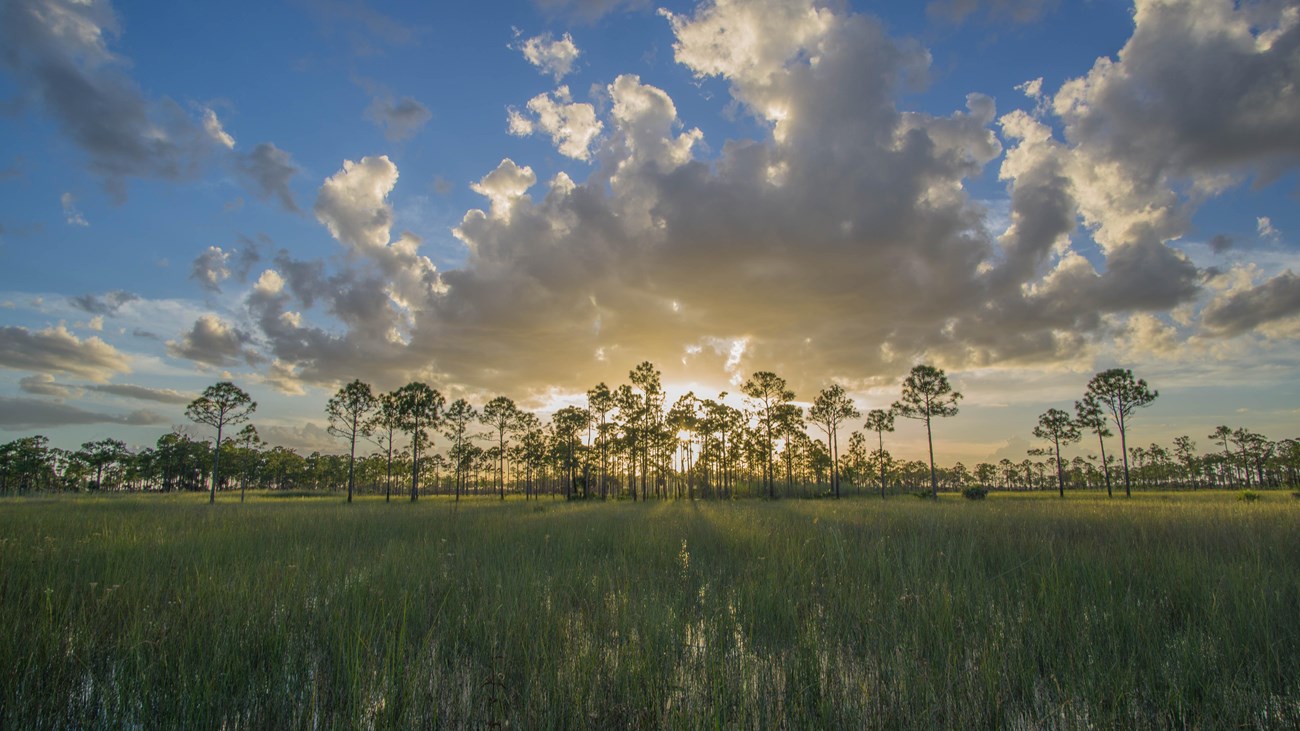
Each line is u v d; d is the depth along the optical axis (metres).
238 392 41.25
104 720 3.66
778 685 4.29
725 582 7.55
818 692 4.07
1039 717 3.85
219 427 40.31
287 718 3.78
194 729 3.57
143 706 3.75
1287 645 4.66
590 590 6.79
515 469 68.88
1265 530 10.56
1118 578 6.64
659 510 21.97
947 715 3.75
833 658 4.74
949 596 5.68
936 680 4.17
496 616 5.61
